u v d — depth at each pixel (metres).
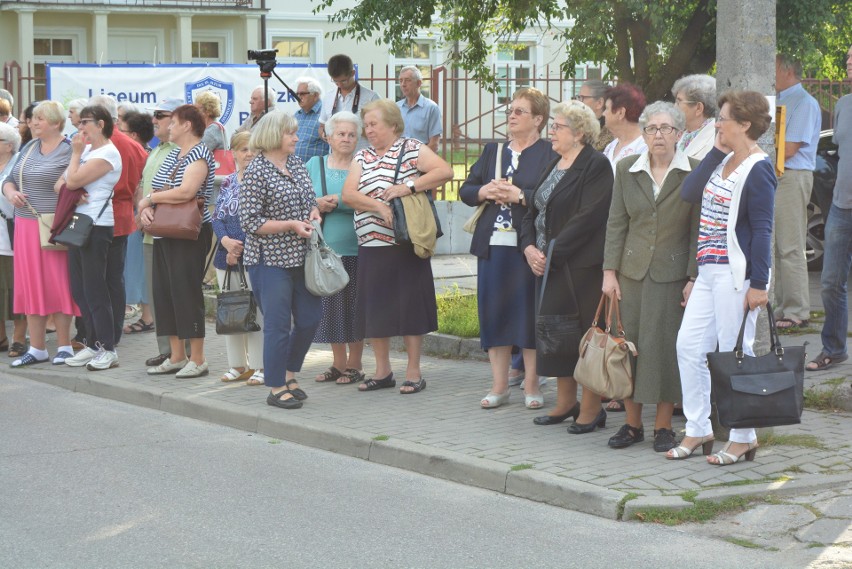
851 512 5.73
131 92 16.80
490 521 5.89
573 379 7.59
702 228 6.38
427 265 8.73
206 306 12.66
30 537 5.66
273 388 8.33
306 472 6.92
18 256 10.30
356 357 9.23
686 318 6.49
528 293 7.96
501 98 30.30
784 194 9.82
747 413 6.09
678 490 6.04
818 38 14.80
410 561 5.30
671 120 6.60
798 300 9.90
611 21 14.23
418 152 8.56
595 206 7.22
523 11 15.21
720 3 6.96
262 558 5.34
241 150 8.81
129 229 10.39
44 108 10.24
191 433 8.00
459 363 10.06
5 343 11.12
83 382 9.53
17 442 7.69
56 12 31.67
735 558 5.25
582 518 5.93
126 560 5.33
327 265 8.27
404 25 15.08
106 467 7.02
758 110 6.14
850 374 8.34
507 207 7.97
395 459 7.06
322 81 17.20
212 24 33.06
